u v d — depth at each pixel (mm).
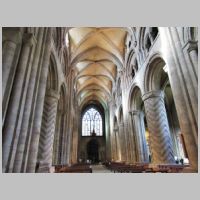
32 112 6621
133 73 18188
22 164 5691
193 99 6797
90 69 27359
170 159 10562
